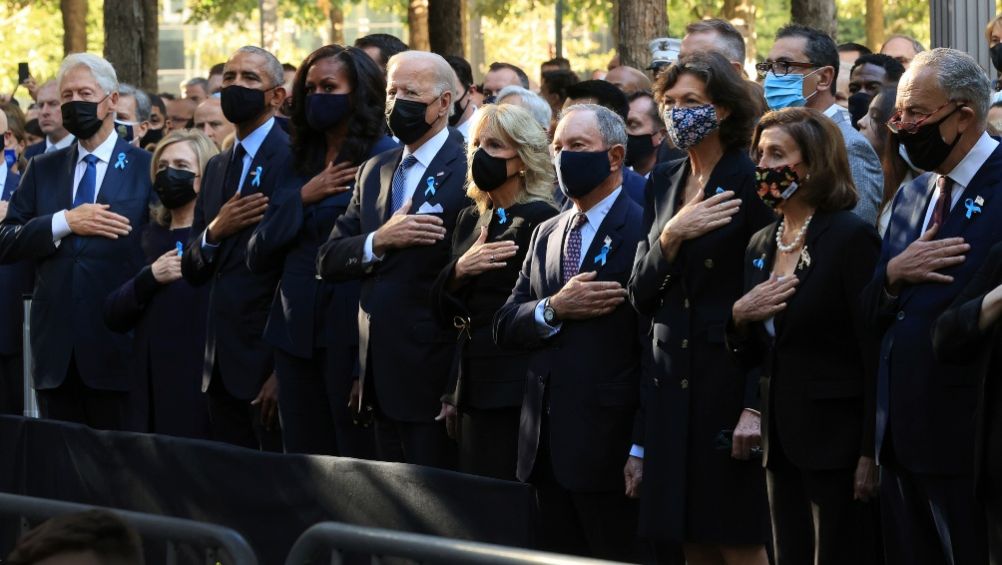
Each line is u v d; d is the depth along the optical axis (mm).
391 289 19297
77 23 73875
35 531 9148
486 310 18234
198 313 23141
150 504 19828
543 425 17203
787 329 15023
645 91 24969
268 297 21922
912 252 14352
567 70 33188
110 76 24734
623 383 16859
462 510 16219
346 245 19531
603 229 17234
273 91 22156
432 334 19203
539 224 18094
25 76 43719
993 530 13648
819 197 15109
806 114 15273
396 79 19578
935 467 14188
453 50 56312
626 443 16891
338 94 20781
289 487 18031
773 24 134875
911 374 14289
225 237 21891
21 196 25094
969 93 14227
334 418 20625
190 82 41062
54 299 24359
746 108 16062
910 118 14383
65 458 21094
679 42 27828
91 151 24844
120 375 24391
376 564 12102
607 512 17016
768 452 15250
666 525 15906
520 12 105438
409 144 19781
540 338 17062
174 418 23125
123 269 24406
